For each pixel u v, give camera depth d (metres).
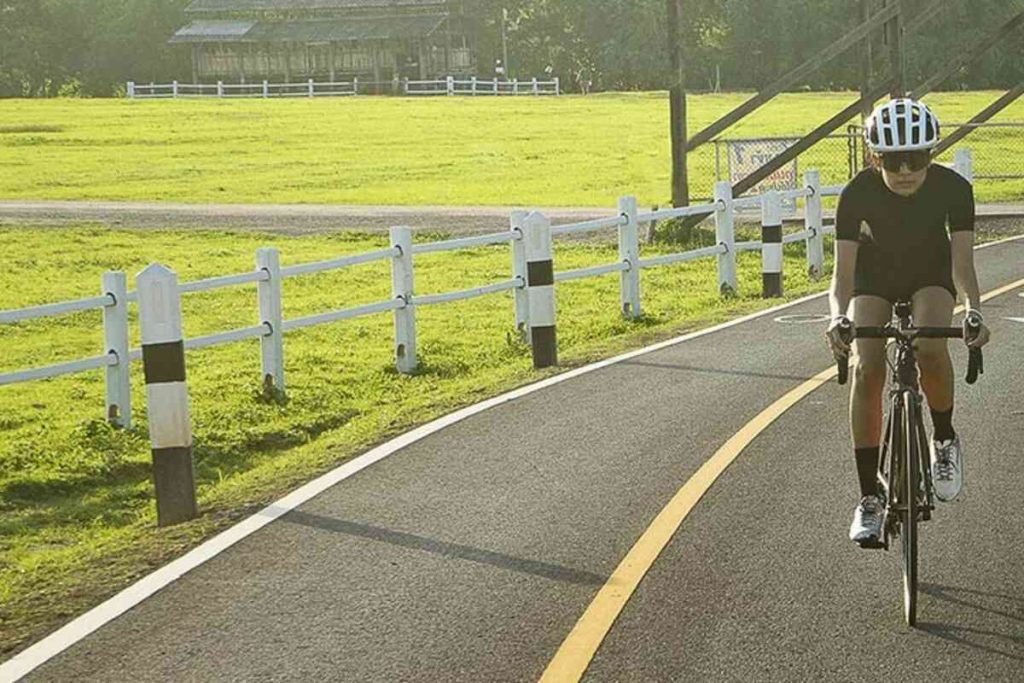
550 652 6.96
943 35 103.94
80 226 37.06
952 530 8.94
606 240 32.69
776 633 7.14
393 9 116.81
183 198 45.03
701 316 20.58
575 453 11.49
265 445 14.51
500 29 121.06
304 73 118.38
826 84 111.06
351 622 7.52
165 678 6.81
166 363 10.42
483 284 27.12
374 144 64.62
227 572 8.53
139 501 12.58
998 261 24.95
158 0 125.81
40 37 125.06
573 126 72.19
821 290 23.45
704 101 90.06
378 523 9.55
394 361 18.44
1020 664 6.66
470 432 12.55
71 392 17.89
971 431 11.70
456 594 7.93
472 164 55.22
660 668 6.71
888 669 6.62
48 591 8.48
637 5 114.75
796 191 25.55
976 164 47.38
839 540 8.76
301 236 34.91
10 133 70.94
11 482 12.95
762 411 12.90
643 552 8.62
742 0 110.69
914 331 7.16
